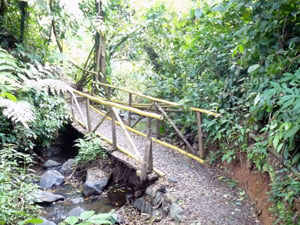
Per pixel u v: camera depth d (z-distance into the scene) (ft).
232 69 10.94
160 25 18.06
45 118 15.31
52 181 12.91
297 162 6.86
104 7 21.01
